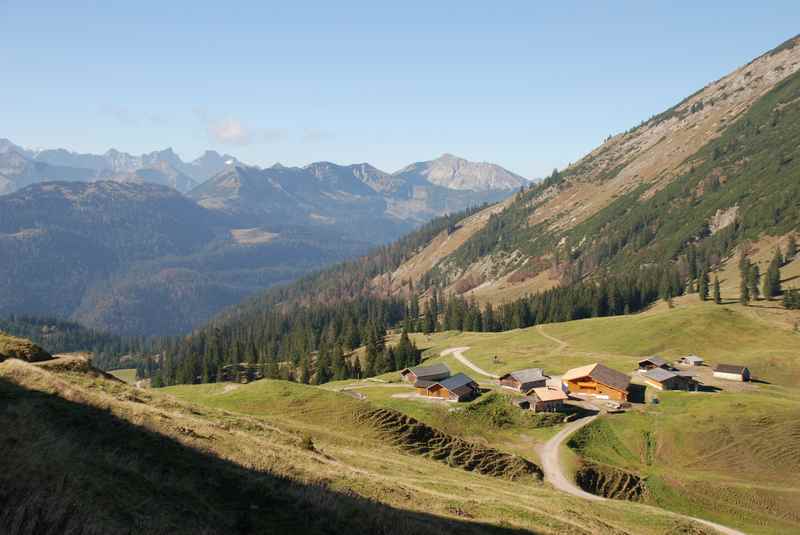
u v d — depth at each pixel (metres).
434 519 35.62
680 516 63.81
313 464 39.97
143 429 32.56
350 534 27.25
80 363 52.25
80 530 18.05
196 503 24.69
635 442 95.44
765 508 75.50
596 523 49.91
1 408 27.69
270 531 24.41
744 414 98.44
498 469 77.12
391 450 72.12
